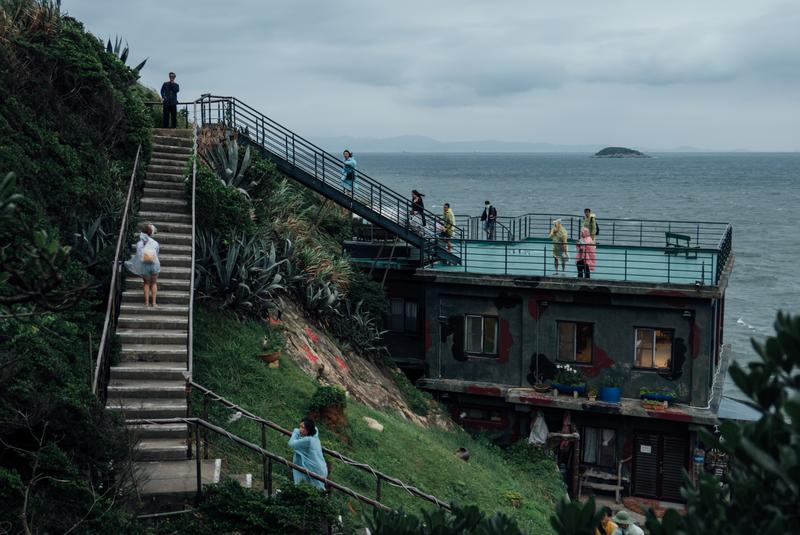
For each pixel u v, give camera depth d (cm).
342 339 2641
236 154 2544
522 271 3011
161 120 2672
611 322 2788
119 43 2730
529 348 2889
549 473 2614
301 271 2541
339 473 1588
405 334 3112
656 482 2745
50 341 1265
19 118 1766
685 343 2712
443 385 2941
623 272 2989
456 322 2977
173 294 1734
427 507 1648
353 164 3011
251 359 1848
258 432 1581
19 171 1631
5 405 1013
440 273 2944
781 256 9819
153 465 1309
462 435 2736
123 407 1375
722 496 366
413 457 1906
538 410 2825
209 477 1268
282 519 1108
